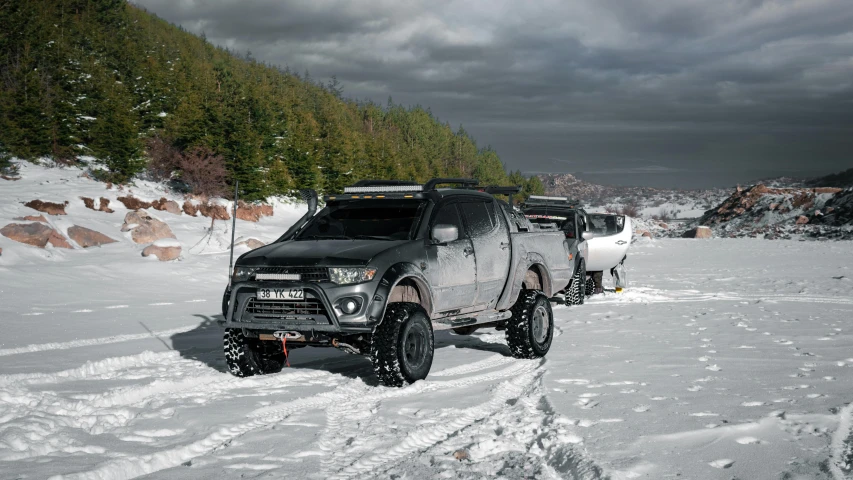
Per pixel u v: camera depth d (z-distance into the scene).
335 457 4.66
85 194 37.03
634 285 20.48
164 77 65.56
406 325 6.82
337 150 76.56
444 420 5.63
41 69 49.38
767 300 15.75
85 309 14.85
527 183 181.12
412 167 106.00
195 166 49.16
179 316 13.84
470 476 4.21
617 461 4.33
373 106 198.00
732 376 7.19
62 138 45.38
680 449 4.59
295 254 7.05
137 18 162.12
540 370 7.74
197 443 4.96
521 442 4.93
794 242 47.41
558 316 13.27
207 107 55.03
